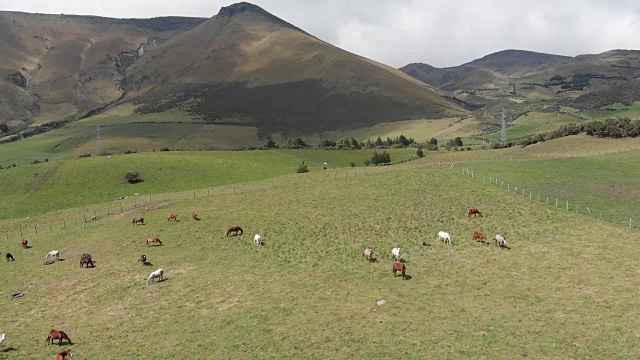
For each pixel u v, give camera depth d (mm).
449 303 35781
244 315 36406
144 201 83750
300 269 45812
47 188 113062
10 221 82812
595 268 40500
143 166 127062
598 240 47250
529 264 42719
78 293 44156
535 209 57656
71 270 50625
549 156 92750
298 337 32188
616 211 56250
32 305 42312
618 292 35531
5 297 44906
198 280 44719
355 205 64312
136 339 33844
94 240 60844
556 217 54812
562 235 49531
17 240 66938
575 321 31562
